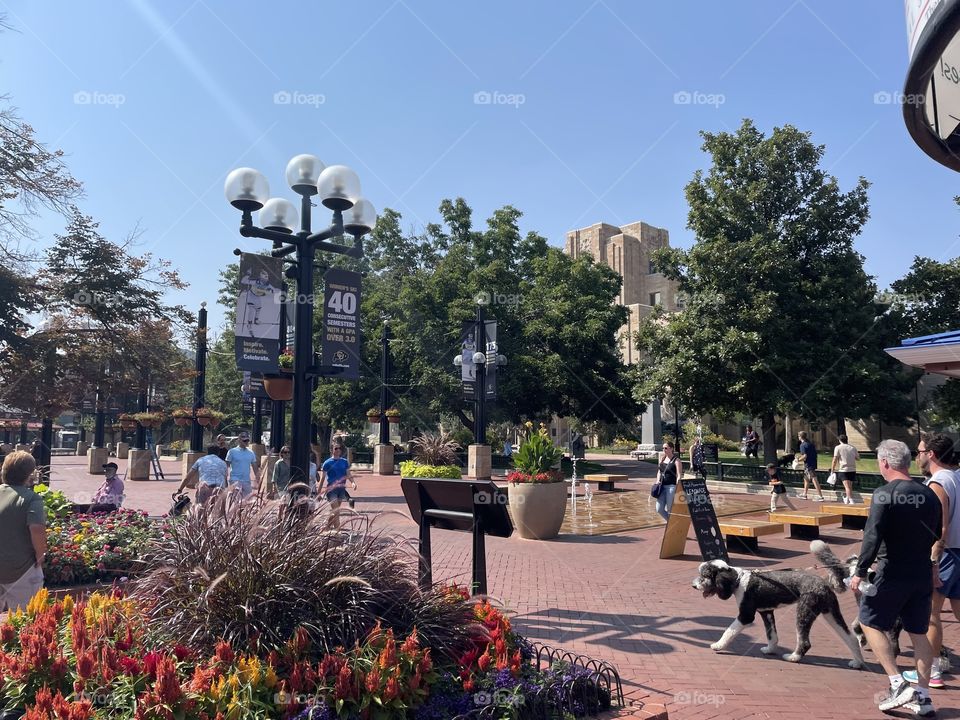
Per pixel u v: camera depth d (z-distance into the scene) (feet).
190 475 30.58
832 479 59.36
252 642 11.71
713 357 75.66
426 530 21.50
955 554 16.46
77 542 24.12
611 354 117.39
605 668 14.56
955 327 75.00
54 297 44.91
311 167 23.18
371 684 10.98
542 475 40.06
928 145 26.40
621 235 214.07
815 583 18.60
